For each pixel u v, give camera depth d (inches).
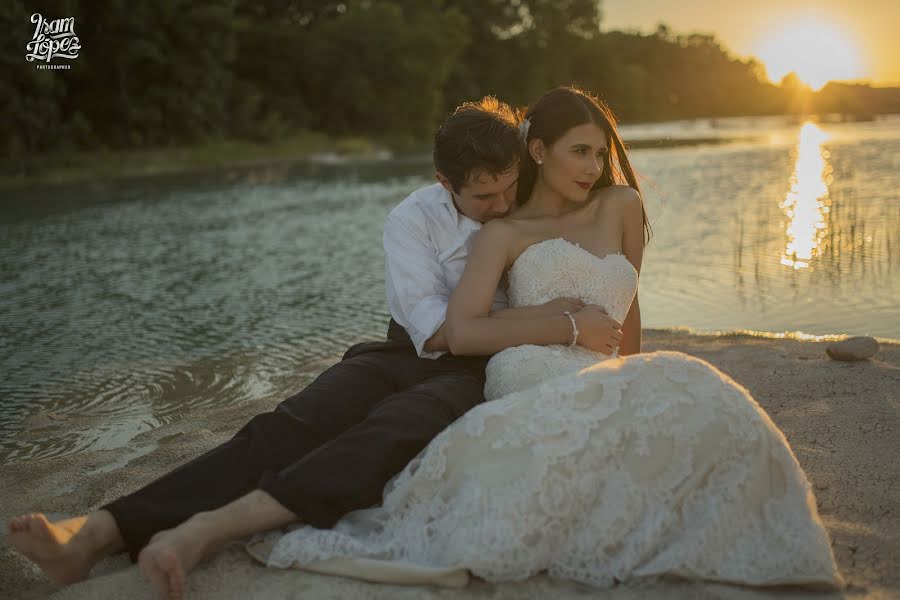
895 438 124.7
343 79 2044.8
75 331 269.3
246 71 2076.8
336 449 98.7
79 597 89.2
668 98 4210.1
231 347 241.0
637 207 126.6
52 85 1368.1
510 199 120.9
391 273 120.5
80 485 135.6
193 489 99.4
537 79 2856.8
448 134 116.0
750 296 276.5
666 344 201.5
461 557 89.5
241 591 89.7
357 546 92.8
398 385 115.0
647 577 89.8
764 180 684.1
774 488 94.2
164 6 1588.3
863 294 271.0
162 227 566.9
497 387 109.4
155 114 1590.8
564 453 91.9
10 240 516.7
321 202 715.4
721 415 94.2
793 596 87.1
